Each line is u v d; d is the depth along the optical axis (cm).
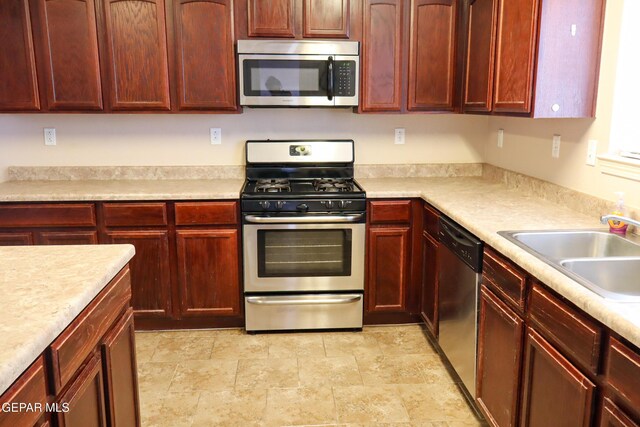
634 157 211
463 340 232
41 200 287
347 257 303
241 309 310
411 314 321
